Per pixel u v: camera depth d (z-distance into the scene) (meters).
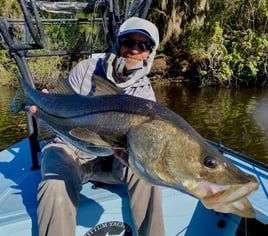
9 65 14.09
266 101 11.15
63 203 1.81
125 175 2.05
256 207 2.14
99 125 1.68
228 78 13.47
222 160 1.39
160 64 14.95
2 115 9.95
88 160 2.23
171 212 2.19
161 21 15.26
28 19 2.25
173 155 1.44
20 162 2.72
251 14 13.94
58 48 6.69
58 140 2.19
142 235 1.98
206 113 9.95
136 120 1.56
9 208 2.03
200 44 14.40
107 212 2.09
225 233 2.23
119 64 2.18
